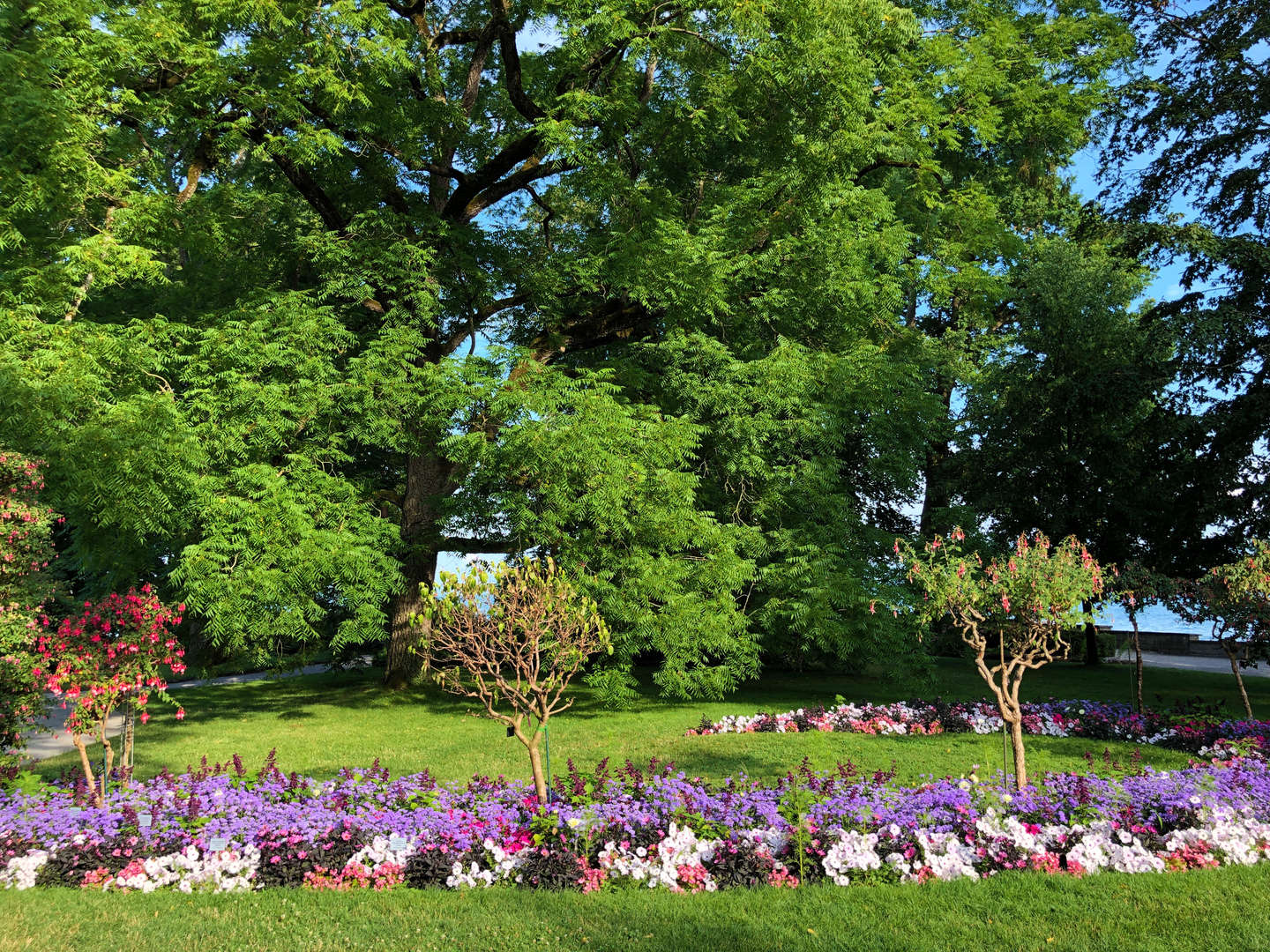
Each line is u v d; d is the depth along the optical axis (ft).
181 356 44.52
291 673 72.74
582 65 48.83
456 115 53.21
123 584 46.24
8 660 26.08
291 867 19.70
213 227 48.29
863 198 53.83
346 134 50.60
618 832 20.13
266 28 43.21
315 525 45.37
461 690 23.34
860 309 54.85
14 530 27.86
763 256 51.08
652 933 15.83
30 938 15.92
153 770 33.53
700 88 52.11
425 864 19.51
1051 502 65.98
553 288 54.34
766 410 48.62
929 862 19.10
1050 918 16.10
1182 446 58.13
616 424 45.68
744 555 52.13
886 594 49.70
